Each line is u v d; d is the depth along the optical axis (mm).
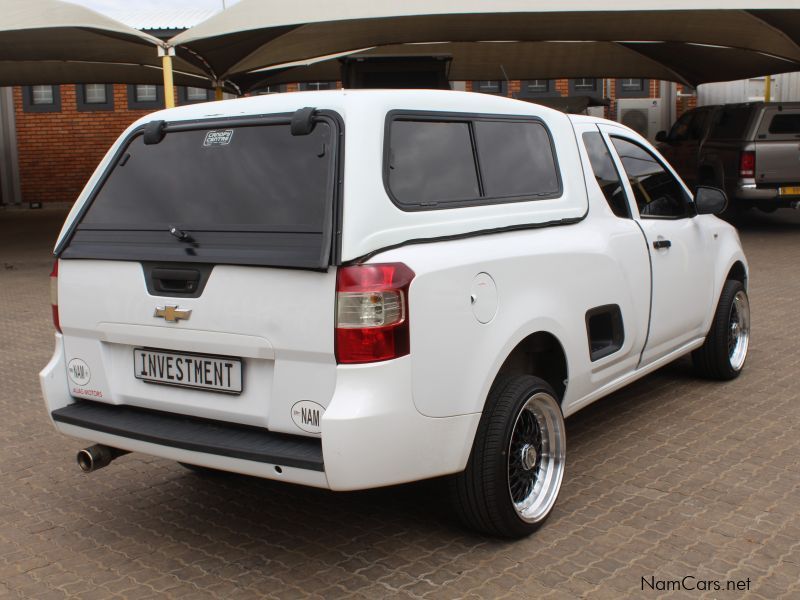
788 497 4027
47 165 22438
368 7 11500
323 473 3004
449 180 3527
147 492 4379
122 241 3559
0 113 22250
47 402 3744
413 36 14570
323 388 3074
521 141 4035
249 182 3385
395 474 3115
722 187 14805
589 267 4160
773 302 8875
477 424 3389
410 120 3428
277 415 3189
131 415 3594
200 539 3811
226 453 3174
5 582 3453
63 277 3693
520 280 3645
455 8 11531
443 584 3314
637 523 3787
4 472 4699
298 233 3166
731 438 4832
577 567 3412
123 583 3424
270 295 3139
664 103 21672
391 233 3158
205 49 13336
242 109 3549
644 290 4707
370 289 3006
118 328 3535
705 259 5484
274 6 11688
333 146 3189
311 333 3057
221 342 3264
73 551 3725
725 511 3889
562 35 14734
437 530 3801
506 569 3414
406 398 3090
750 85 21672
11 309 9781
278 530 3875
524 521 3617
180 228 3447
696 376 6043
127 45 13906
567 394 4059
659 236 4922
